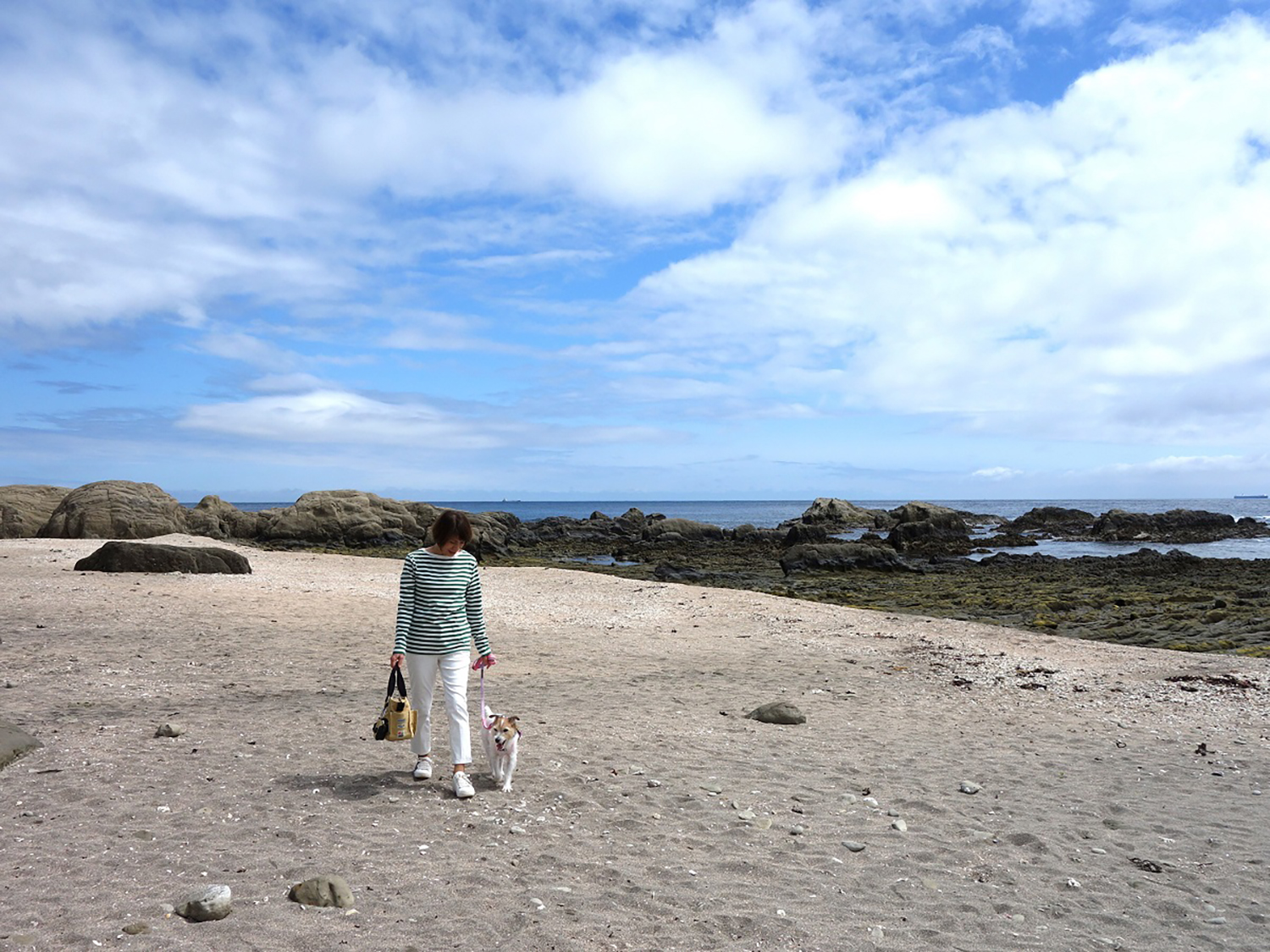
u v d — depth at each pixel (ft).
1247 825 20.02
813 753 25.54
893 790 22.04
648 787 21.06
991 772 24.29
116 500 118.32
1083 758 26.40
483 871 15.19
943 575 111.14
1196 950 13.55
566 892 14.44
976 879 16.22
